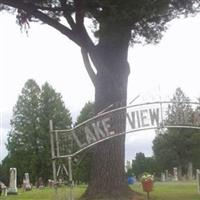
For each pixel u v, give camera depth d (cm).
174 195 2338
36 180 7725
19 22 2158
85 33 2084
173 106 1809
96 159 2041
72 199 1888
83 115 6975
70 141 1861
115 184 2019
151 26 2116
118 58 2108
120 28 1981
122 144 2052
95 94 2117
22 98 7944
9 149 7938
